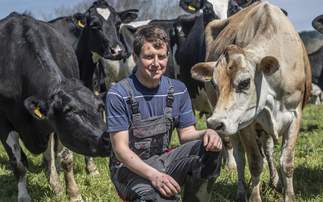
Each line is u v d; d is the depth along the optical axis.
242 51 3.04
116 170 2.38
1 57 3.97
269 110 3.35
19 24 4.22
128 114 2.29
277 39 3.49
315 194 3.56
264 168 4.60
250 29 3.75
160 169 2.26
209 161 2.26
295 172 4.23
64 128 3.23
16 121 3.86
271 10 3.67
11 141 3.81
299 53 3.57
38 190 4.25
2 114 3.91
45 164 5.32
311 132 6.75
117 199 3.66
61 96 3.23
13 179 4.64
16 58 3.90
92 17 6.15
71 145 3.28
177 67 6.48
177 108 2.42
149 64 2.23
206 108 5.62
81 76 6.51
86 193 3.95
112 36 6.19
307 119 8.91
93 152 3.10
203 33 5.45
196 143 2.31
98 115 3.18
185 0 6.40
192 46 5.61
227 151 5.00
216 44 4.44
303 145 5.50
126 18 7.12
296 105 3.50
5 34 4.16
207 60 4.62
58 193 4.02
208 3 5.66
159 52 2.23
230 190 3.93
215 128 2.87
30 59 3.81
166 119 2.33
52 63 3.78
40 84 3.59
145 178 2.23
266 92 3.21
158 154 2.38
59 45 4.55
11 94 3.81
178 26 6.41
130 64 7.42
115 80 7.86
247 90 2.98
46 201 3.80
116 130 2.24
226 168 4.79
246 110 3.03
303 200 3.42
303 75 3.52
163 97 2.38
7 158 5.90
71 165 3.82
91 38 6.21
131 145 2.31
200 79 3.25
